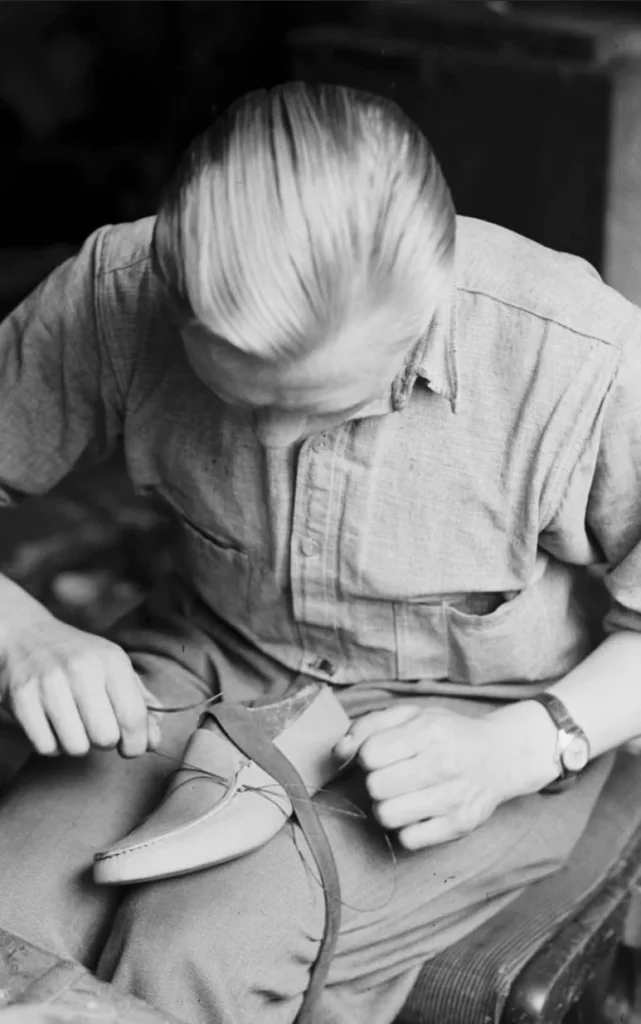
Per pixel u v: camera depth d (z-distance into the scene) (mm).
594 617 1237
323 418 926
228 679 1218
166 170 3436
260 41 3508
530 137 2191
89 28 3506
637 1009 1256
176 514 1204
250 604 1189
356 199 816
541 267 1072
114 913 1064
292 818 1064
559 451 1055
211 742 1080
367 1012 1075
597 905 1148
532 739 1085
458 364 1058
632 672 1127
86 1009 888
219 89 3543
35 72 3465
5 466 1242
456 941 1111
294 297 803
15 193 3311
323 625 1163
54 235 3281
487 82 2209
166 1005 972
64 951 1043
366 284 825
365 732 1045
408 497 1087
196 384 1121
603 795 1272
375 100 886
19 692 1068
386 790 1012
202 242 817
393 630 1153
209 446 1125
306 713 1109
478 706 1174
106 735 1048
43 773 1160
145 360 1144
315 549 1114
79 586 2066
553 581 1168
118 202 3369
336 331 825
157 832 1003
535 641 1152
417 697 1186
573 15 2457
